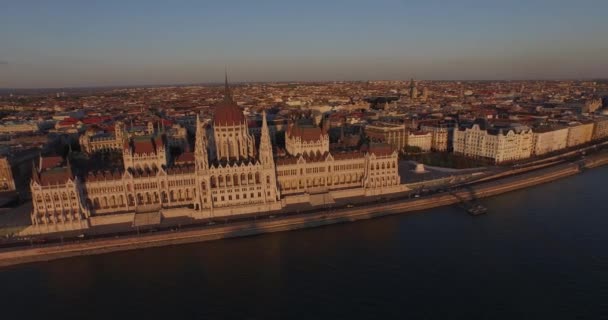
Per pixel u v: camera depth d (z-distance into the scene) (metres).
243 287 147.75
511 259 164.75
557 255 167.25
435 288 146.00
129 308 136.38
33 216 188.62
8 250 170.00
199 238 185.38
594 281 149.00
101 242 177.88
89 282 152.62
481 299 139.50
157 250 176.75
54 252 173.38
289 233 192.50
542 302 137.75
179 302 139.38
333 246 178.25
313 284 149.00
